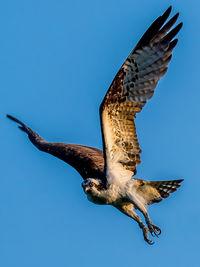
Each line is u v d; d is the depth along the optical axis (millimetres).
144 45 13281
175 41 13289
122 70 13211
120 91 13164
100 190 13594
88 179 13641
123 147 13492
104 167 13539
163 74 13359
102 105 12930
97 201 13742
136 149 13602
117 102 13180
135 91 13336
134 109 13383
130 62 13289
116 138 13352
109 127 13156
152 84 13398
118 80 13117
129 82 13266
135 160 13672
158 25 13211
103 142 13156
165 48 13312
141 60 13352
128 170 13758
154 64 13383
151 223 13477
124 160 13617
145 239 13625
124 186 13594
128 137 13469
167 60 13328
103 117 12977
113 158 13500
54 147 16250
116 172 13602
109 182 13562
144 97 13383
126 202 13805
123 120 13359
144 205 13719
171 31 13266
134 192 13711
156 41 13281
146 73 13383
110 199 13625
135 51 13281
